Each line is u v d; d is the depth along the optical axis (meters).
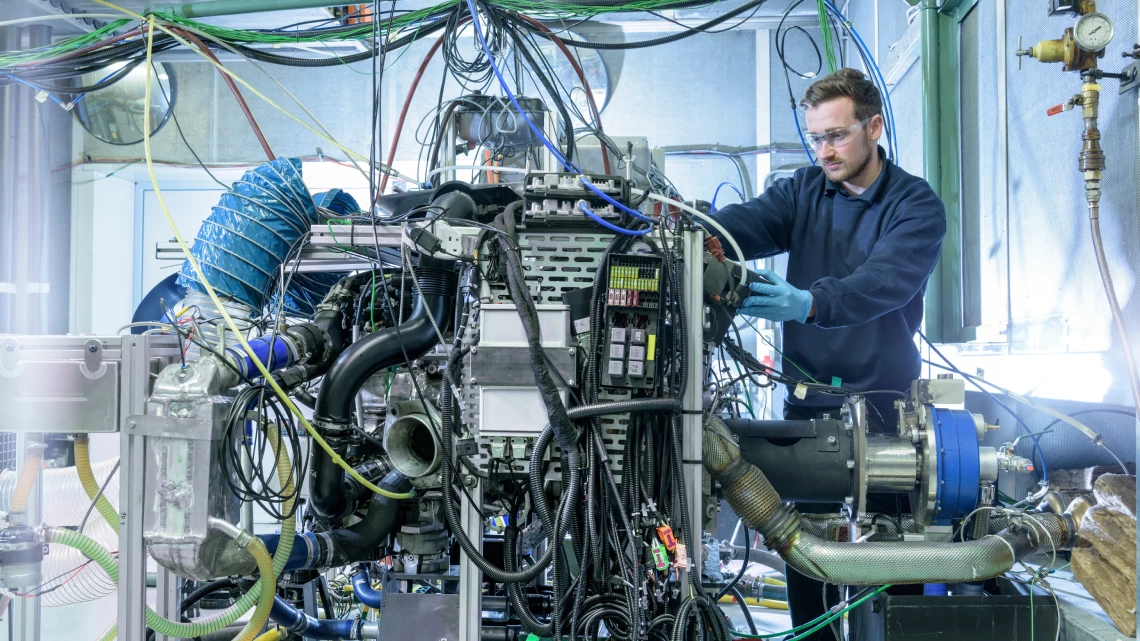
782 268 4.14
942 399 1.59
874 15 3.65
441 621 1.47
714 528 1.53
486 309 1.34
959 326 2.78
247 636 1.41
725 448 1.47
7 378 1.38
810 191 2.15
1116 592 1.38
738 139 4.35
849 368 2.00
